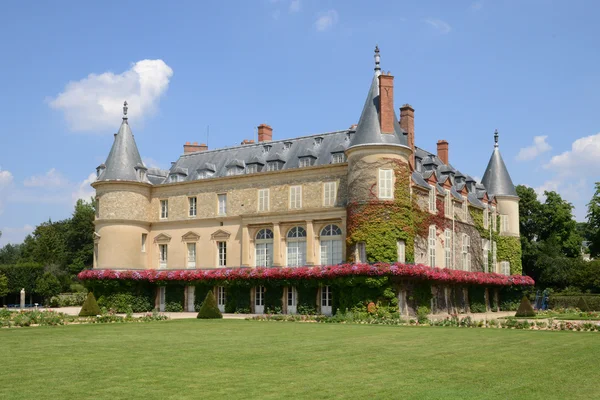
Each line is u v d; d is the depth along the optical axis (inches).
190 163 2228.1
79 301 2711.6
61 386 534.9
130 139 2158.0
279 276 1770.4
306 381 562.6
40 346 844.6
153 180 2174.0
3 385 539.5
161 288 2075.5
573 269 2716.5
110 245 2036.2
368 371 621.9
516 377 593.0
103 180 2069.4
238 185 1972.2
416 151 2111.2
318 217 1774.1
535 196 3016.7
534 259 2891.2
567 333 1090.7
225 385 540.7
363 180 1662.2
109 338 968.3
